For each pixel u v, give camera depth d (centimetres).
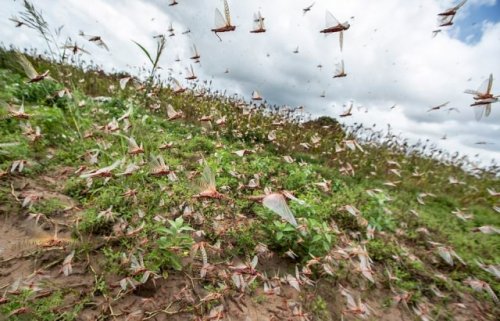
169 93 630
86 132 290
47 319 136
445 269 310
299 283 200
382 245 301
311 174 449
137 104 514
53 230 197
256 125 623
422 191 573
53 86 493
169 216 242
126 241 196
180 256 203
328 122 803
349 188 472
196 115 617
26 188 236
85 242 190
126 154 257
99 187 249
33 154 291
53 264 168
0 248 171
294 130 668
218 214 262
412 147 705
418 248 340
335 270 241
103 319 147
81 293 156
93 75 696
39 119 347
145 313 157
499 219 483
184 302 170
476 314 250
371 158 627
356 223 331
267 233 260
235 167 396
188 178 278
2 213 199
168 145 275
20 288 141
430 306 245
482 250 363
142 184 267
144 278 160
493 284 289
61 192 246
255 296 196
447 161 714
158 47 247
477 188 593
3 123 311
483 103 163
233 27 141
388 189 544
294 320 181
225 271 196
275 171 445
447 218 461
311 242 239
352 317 207
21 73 586
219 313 158
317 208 323
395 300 230
